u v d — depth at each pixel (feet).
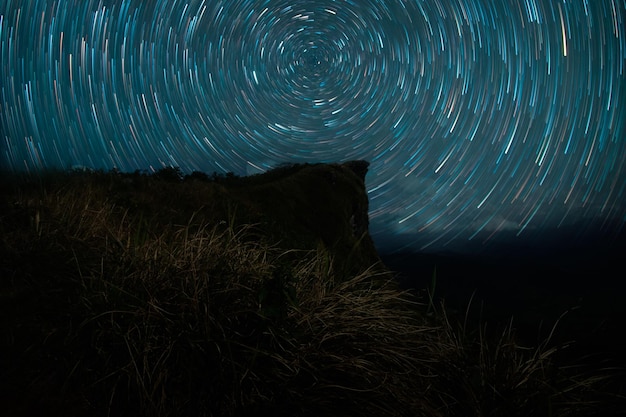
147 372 6.62
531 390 7.71
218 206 20.21
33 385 6.32
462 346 8.54
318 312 8.43
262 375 6.91
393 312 9.12
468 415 7.52
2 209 10.56
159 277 8.30
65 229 10.16
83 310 7.54
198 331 7.25
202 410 6.43
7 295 7.77
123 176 20.10
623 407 7.40
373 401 7.00
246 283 8.48
